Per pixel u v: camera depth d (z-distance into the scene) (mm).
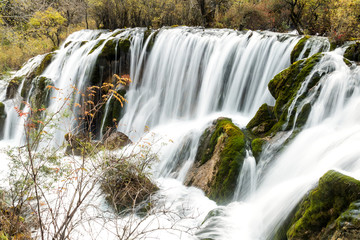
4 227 3881
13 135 13328
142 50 12680
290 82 7328
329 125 6043
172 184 7301
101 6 20266
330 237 3355
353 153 4625
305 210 3955
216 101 10375
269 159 6359
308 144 5801
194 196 6629
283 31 15945
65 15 23422
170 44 12016
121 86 12203
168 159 8180
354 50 7531
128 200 5871
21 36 14516
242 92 9891
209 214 5578
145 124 11242
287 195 4777
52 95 12883
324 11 13875
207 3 17172
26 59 20375
